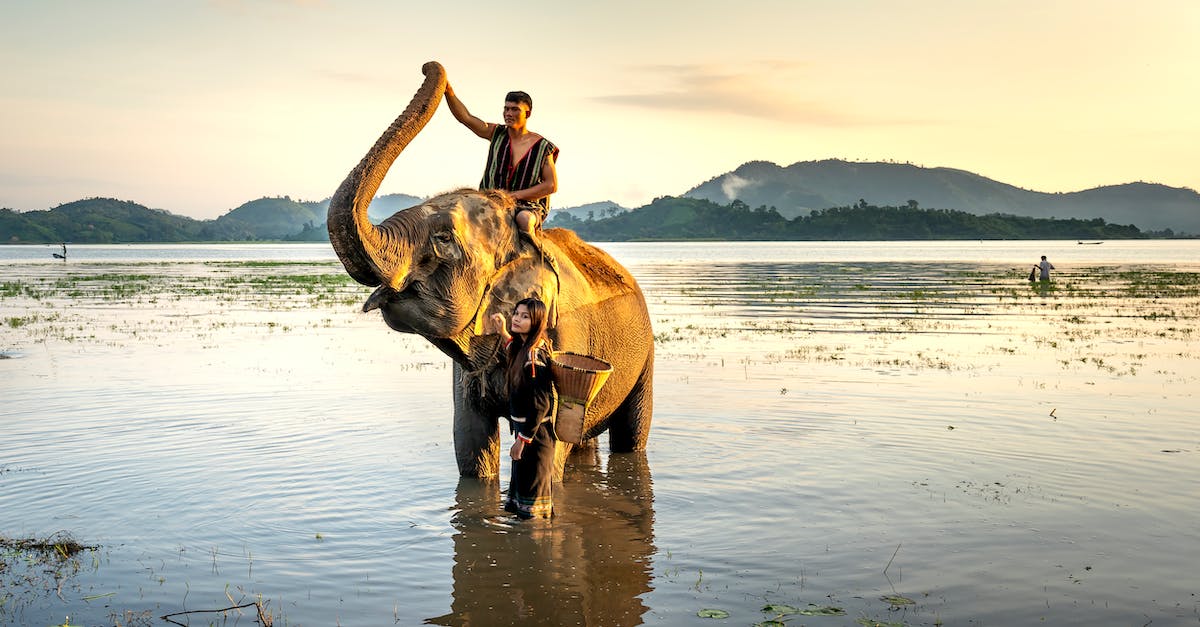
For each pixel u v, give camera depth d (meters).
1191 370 14.71
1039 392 12.66
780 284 44.38
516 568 6.31
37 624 5.37
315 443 9.66
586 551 6.63
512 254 6.98
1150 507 7.46
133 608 5.62
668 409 11.54
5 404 11.74
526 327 6.86
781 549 6.62
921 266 72.44
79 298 34.16
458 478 8.38
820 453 9.29
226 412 11.25
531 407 6.95
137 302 31.91
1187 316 25.14
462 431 8.05
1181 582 5.95
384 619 5.49
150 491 7.97
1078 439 9.79
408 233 6.22
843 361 15.87
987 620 5.40
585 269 8.14
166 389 12.92
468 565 6.37
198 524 7.18
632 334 8.66
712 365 15.40
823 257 108.69
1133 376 14.12
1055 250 159.88
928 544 6.68
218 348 17.89
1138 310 27.36
